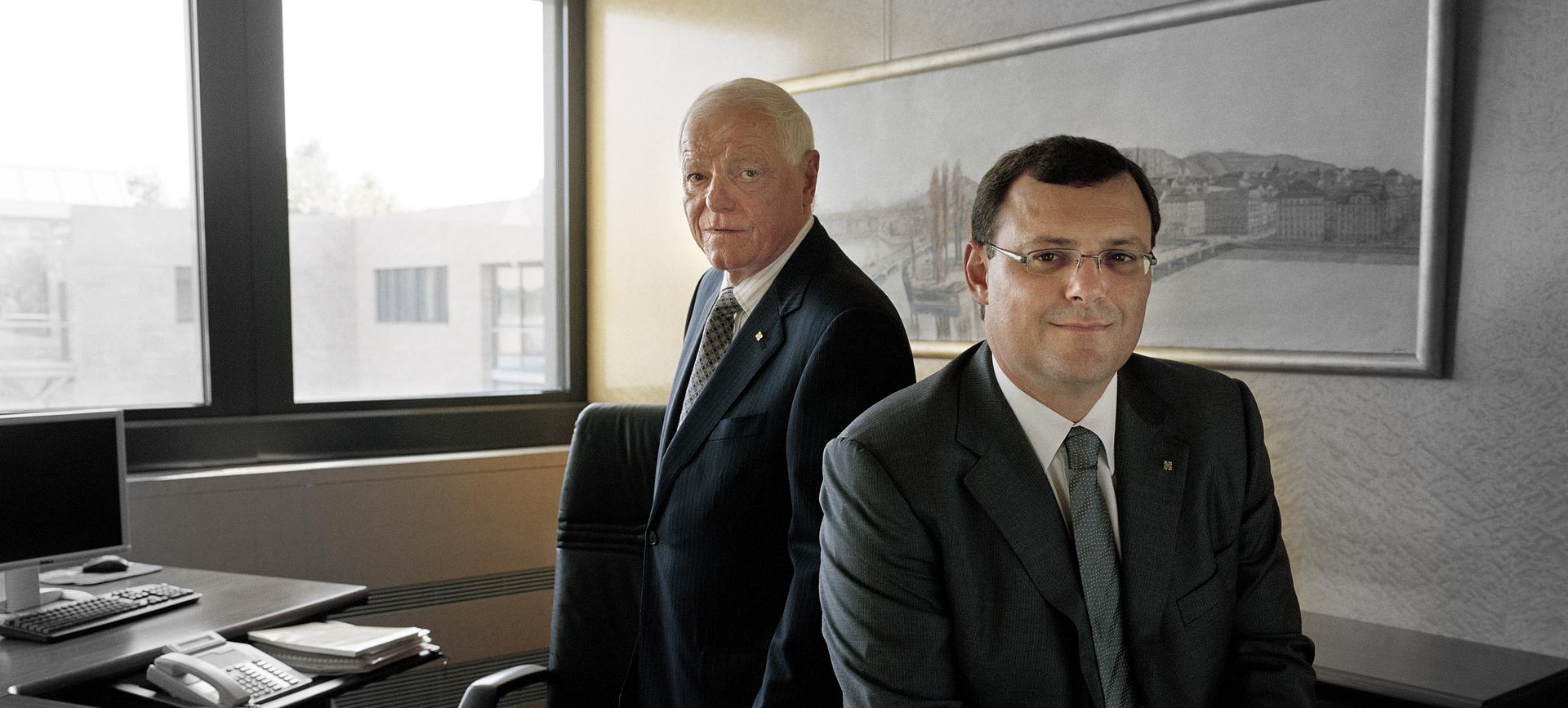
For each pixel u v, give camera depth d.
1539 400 1.86
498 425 3.55
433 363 3.50
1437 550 1.99
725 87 1.89
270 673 1.95
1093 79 2.41
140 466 2.91
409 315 3.44
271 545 2.89
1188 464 1.29
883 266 2.86
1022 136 2.54
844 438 1.30
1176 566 1.27
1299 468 2.16
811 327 1.73
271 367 3.15
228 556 2.83
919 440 1.26
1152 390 1.35
